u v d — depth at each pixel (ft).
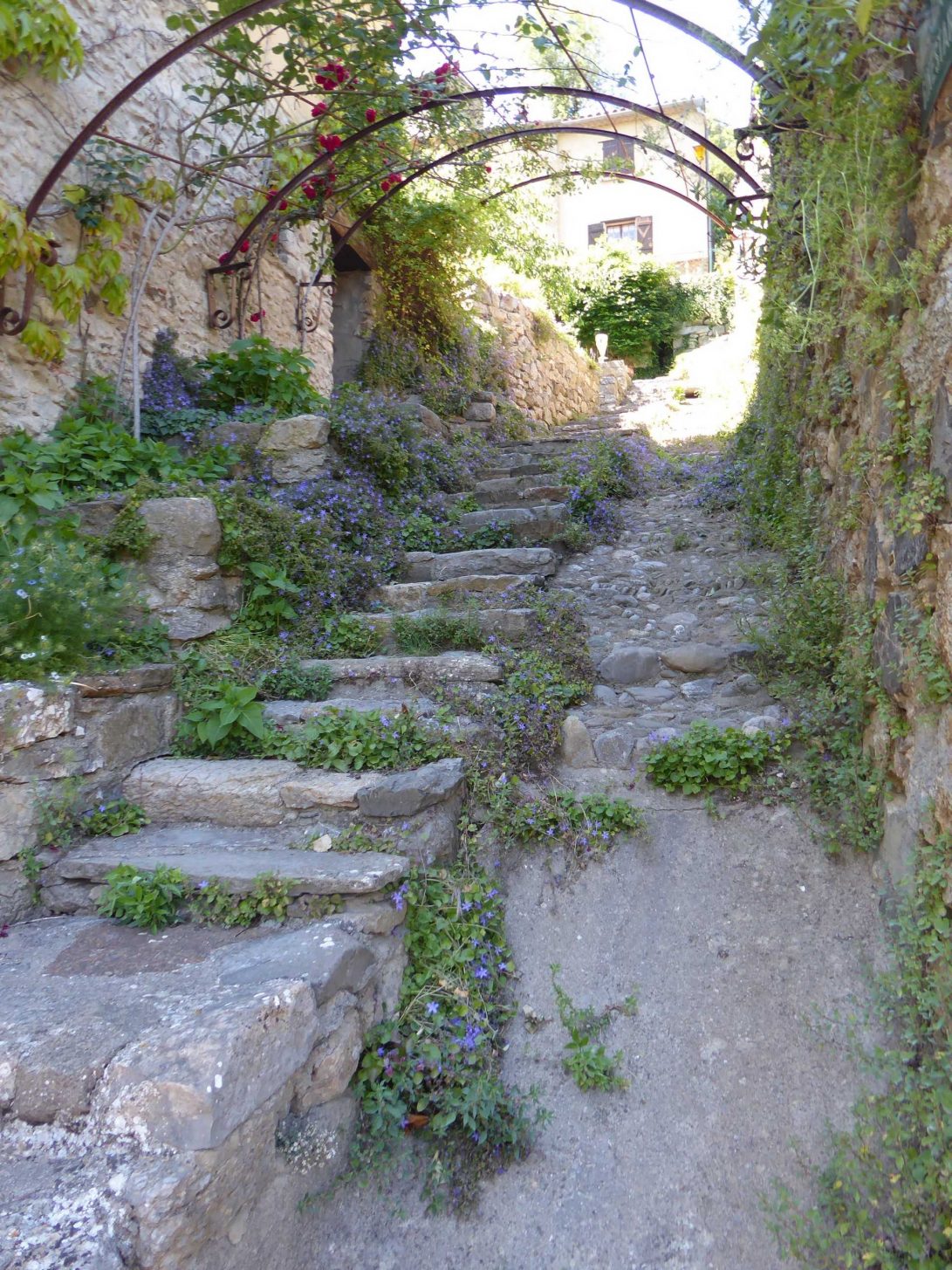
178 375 16.48
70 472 12.62
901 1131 6.21
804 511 12.37
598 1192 6.90
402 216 26.22
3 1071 6.15
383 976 7.94
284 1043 6.45
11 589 9.71
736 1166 6.90
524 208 32.19
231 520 12.21
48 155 13.74
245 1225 6.07
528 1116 7.38
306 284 20.44
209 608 11.76
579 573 15.42
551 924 8.89
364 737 10.13
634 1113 7.36
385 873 8.25
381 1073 7.50
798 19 7.53
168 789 9.86
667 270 53.42
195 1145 5.64
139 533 11.52
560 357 39.24
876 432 8.58
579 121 48.52
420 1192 6.96
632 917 8.82
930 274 6.97
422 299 28.78
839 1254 6.09
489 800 9.70
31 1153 5.85
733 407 24.48
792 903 8.55
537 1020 8.12
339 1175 6.94
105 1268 5.05
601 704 11.58
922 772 7.26
